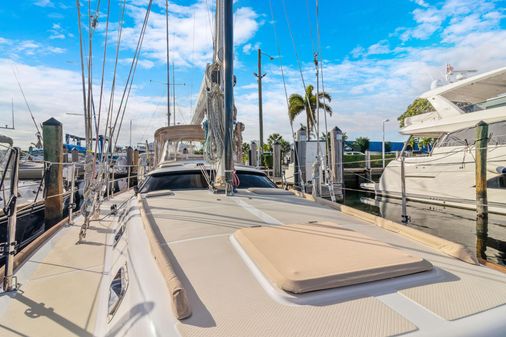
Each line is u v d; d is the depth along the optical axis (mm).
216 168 3973
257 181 4453
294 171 12266
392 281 1392
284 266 1462
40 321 1787
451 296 1299
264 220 2473
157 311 1237
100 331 1582
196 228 2266
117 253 2410
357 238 1894
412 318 1151
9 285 2129
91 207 3234
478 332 1096
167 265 1466
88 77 2900
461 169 9594
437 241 1895
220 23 3902
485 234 7332
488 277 1479
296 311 1192
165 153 6316
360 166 25094
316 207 3033
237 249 1846
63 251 2902
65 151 16500
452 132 10195
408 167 11406
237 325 1132
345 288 1320
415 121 13102
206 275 1527
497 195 8414
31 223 6520
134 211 2898
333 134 11727
